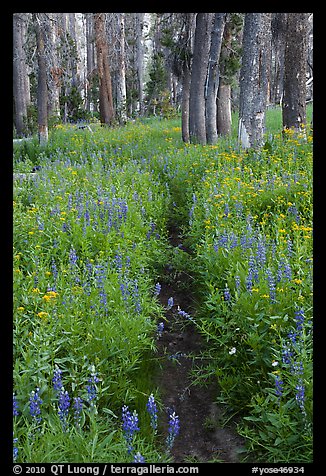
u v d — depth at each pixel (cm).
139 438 440
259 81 1296
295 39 1462
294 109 1491
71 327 522
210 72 1767
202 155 1343
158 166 1372
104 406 485
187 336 636
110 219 875
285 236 755
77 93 3256
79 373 487
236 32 1912
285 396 465
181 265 792
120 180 1155
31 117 2653
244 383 506
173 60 1966
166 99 3691
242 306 554
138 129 2420
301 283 556
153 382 550
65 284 624
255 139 1305
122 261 728
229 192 954
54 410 440
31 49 1994
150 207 987
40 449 394
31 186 1099
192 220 907
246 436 455
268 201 902
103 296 580
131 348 540
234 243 720
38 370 458
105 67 2670
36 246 702
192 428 491
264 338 519
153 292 720
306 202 861
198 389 542
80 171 1269
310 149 1162
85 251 753
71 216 846
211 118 1788
